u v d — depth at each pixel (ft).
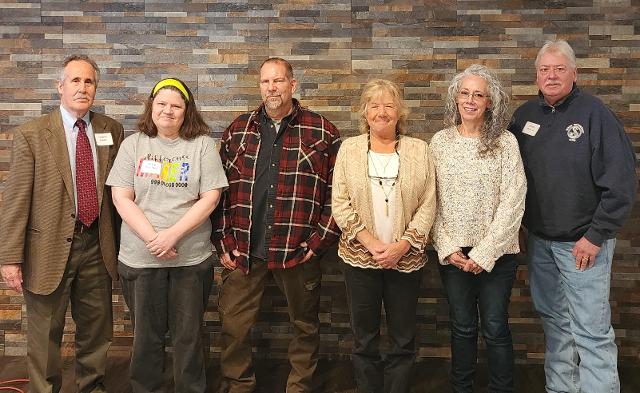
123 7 9.72
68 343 10.09
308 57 9.70
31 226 7.59
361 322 7.73
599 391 7.55
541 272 8.07
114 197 7.48
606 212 7.14
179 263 7.50
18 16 9.77
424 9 9.59
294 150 8.06
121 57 9.78
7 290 10.07
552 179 7.54
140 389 7.83
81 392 8.25
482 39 9.58
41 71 9.83
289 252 7.96
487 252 7.18
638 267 9.75
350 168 7.43
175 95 7.38
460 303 7.73
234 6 9.68
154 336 7.68
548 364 8.37
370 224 7.38
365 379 7.84
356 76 9.70
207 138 7.79
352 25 9.64
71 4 9.73
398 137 7.70
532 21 9.52
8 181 7.52
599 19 9.45
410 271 7.47
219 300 8.68
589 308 7.52
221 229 8.19
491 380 7.84
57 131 7.64
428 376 9.38
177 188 7.45
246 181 8.13
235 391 8.58
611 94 9.52
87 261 7.89
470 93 7.32
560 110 7.60
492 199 7.41
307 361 8.44
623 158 7.16
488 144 7.38
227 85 9.77
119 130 8.30
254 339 10.04
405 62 9.66
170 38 9.75
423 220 7.36
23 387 8.84
